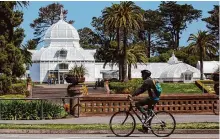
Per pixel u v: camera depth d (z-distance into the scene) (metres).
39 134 17.59
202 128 17.73
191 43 105.44
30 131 17.92
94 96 25.23
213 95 26.16
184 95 26.11
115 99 25.33
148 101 16.23
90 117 24.45
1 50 42.72
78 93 25.11
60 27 117.81
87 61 110.69
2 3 43.28
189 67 109.75
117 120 16.78
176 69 109.12
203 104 26.19
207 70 127.19
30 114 22.98
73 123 20.61
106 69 114.88
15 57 43.59
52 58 110.75
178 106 26.08
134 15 74.88
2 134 17.59
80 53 111.44
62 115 24.02
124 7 74.62
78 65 110.44
